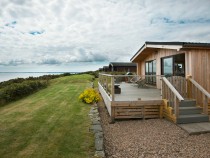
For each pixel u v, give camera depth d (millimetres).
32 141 5859
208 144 6145
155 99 9367
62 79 31234
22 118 8477
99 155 4969
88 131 6684
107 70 53781
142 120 9016
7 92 12586
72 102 12211
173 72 11406
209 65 9391
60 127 7145
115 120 9125
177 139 6566
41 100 13250
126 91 12688
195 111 8594
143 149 5848
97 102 12828
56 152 5133
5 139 6027
